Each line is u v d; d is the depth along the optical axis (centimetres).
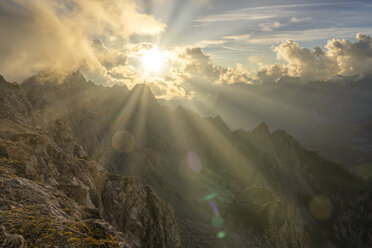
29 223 1792
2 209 1909
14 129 4412
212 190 13225
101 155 11694
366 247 14975
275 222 10000
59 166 3938
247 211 10800
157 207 5556
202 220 9900
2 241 1477
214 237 8431
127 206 4953
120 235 2142
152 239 4831
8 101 5516
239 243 8469
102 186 4950
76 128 11406
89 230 2020
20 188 2306
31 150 3572
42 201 2259
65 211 2381
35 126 5394
